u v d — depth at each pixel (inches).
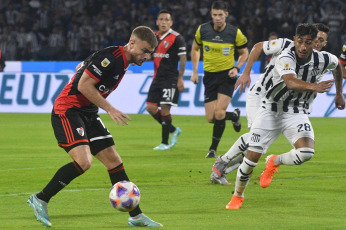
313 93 560.1
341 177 700.7
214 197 586.2
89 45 2043.6
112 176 484.7
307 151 548.1
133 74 1692.9
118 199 450.6
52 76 1742.1
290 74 514.3
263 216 497.0
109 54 455.5
